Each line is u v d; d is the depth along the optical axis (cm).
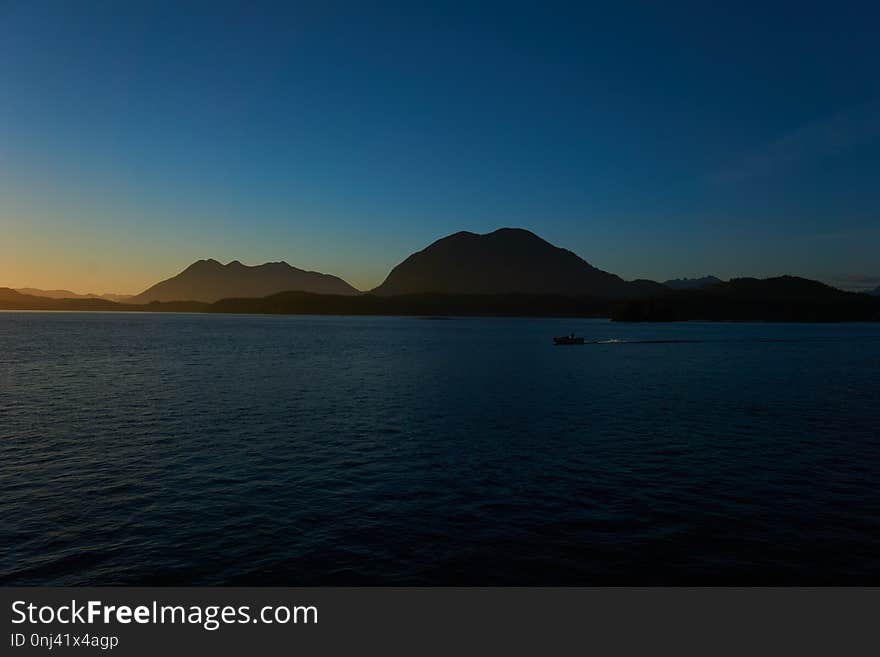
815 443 3262
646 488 2411
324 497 2284
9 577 1645
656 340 16338
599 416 4106
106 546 1827
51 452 2981
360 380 6275
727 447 3155
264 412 4200
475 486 2433
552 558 1761
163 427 3631
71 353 9750
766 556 1780
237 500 2247
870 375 7156
